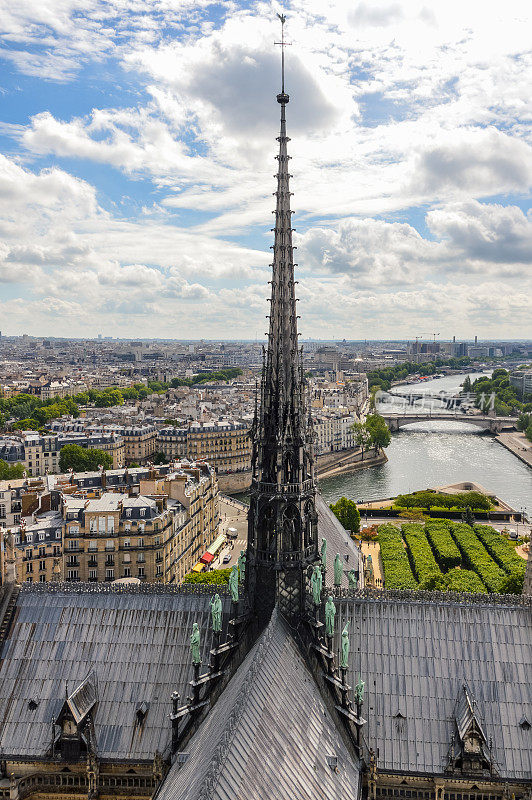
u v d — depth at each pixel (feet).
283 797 178.09
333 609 243.81
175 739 231.30
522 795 239.09
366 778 238.27
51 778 261.65
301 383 248.32
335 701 241.14
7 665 281.13
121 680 274.77
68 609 295.28
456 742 246.88
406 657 269.23
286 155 245.24
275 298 246.47
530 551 334.65
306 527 254.68
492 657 266.77
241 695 192.24
